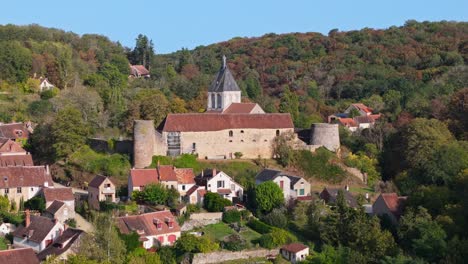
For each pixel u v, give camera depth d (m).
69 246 99.81
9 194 119.50
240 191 128.00
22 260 95.50
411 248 110.00
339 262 104.38
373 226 112.06
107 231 98.81
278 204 121.94
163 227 109.38
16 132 143.50
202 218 117.88
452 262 101.19
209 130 142.38
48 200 116.88
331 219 114.06
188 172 127.88
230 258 106.56
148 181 123.56
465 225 112.75
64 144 134.12
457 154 135.50
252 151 145.88
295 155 144.38
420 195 121.69
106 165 133.38
